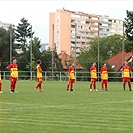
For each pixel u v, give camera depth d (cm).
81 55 9062
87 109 1806
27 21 8981
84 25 14950
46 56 6944
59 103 2105
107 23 16125
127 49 6269
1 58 7906
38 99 2370
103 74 3403
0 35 7950
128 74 3369
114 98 2462
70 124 1351
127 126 1308
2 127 1287
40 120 1447
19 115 1585
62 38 14112
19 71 6081
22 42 8862
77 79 5734
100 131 1211
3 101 2227
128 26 6256
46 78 5938
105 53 9175
